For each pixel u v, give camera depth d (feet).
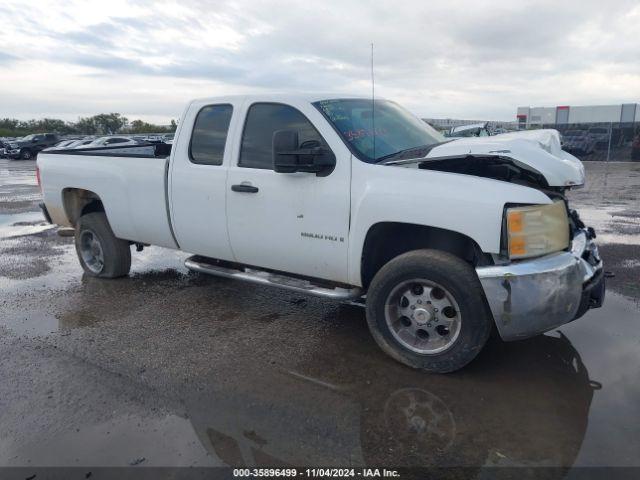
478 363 12.61
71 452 9.49
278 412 10.67
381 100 16.26
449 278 11.32
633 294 16.85
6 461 9.28
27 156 122.42
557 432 9.77
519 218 10.75
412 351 12.23
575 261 11.21
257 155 14.44
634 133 81.05
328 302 17.24
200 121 15.80
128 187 17.56
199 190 15.48
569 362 12.53
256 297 17.85
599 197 39.99
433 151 12.28
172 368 12.66
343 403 10.97
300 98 13.92
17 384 11.96
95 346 13.97
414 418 10.37
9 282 19.97
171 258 23.36
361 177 12.50
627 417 10.20
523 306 10.82
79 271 21.52
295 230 13.66
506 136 13.73
